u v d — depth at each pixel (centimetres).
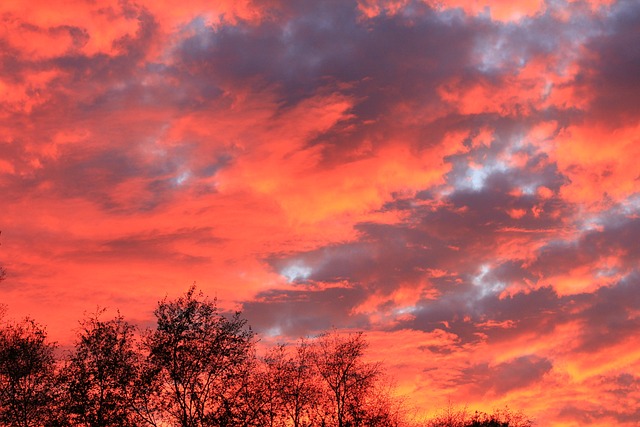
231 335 6391
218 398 6162
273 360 6825
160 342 6225
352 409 7100
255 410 6378
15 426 5931
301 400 6888
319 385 7169
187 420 5984
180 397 6062
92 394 6050
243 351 6378
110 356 6159
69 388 6006
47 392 6059
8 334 6209
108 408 5966
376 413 7312
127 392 6050
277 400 6675
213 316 6425
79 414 5938
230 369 6262
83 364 6112
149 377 6053
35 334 6234
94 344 6156
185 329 6306
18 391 6056
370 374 7381
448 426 8381
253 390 6444
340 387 7188
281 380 6812
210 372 6219
